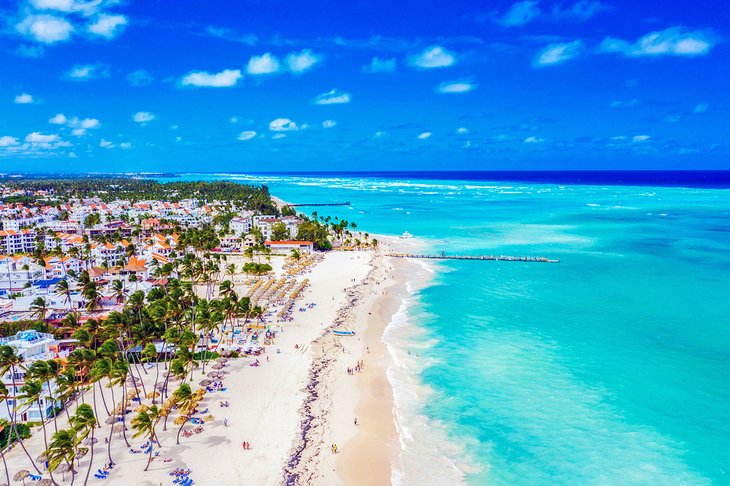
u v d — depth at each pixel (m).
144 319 105.75
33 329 106.50
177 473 65.38
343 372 96.06
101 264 179.00
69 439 61.00
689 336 111.25
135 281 149.00
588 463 68.94
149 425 68.12
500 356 102.31
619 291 147.88
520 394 87.19
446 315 128.50
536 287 154.62
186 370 87.75
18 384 80.06
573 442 73.56
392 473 67.19
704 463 68.62
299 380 92.25
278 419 79.06
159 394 85.12
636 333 113.62
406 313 131.00
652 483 64.94
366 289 156.00
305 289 156.50
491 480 65.88
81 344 95.19
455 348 106.69
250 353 103.75
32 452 69.62
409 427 77.88
